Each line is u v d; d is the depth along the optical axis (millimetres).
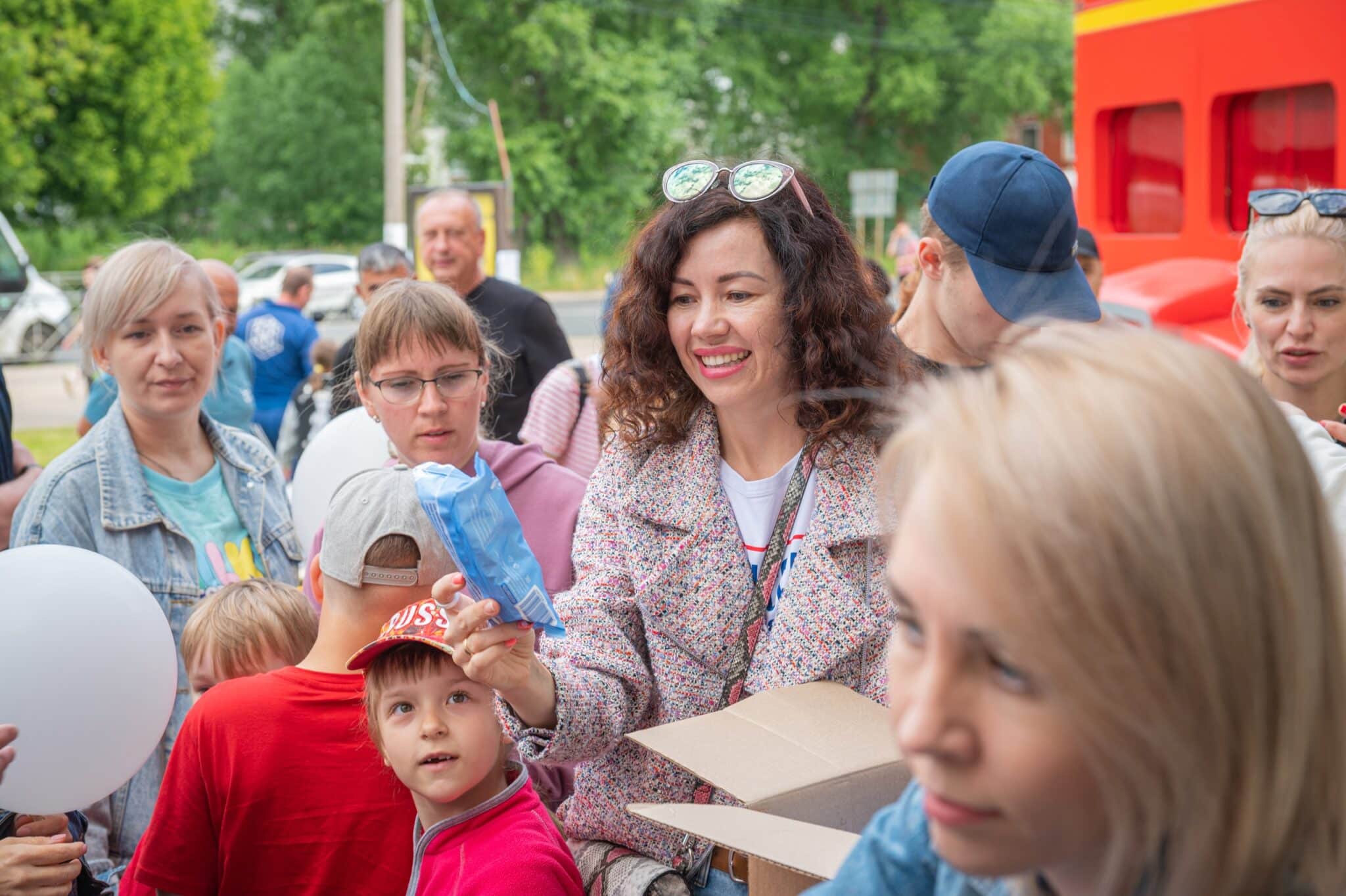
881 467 727
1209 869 640
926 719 641
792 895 1352
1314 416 2379
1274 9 4816
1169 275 5043
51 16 28922
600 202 38156
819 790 1516
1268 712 622
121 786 2406
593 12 39250
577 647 1922
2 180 28609
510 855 1747
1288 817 635
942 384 704
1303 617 624
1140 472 595
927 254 2381
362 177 40219
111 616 2275
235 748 1953
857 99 42125
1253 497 610
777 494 2029
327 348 7754
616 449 2117
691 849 1871
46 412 14523
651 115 38219
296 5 41812
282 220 40750
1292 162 4879
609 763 1970
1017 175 2248
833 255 2018
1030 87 42156
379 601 2000
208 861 1991
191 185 35062
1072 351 661
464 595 1548
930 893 909
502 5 37250
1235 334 4742
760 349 1967
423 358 2605
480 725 1771
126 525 2746
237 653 2443
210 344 2893
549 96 38031
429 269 4711
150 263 2807
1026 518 599
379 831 1966
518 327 4691
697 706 1952
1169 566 585
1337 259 2273
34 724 2172
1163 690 596
